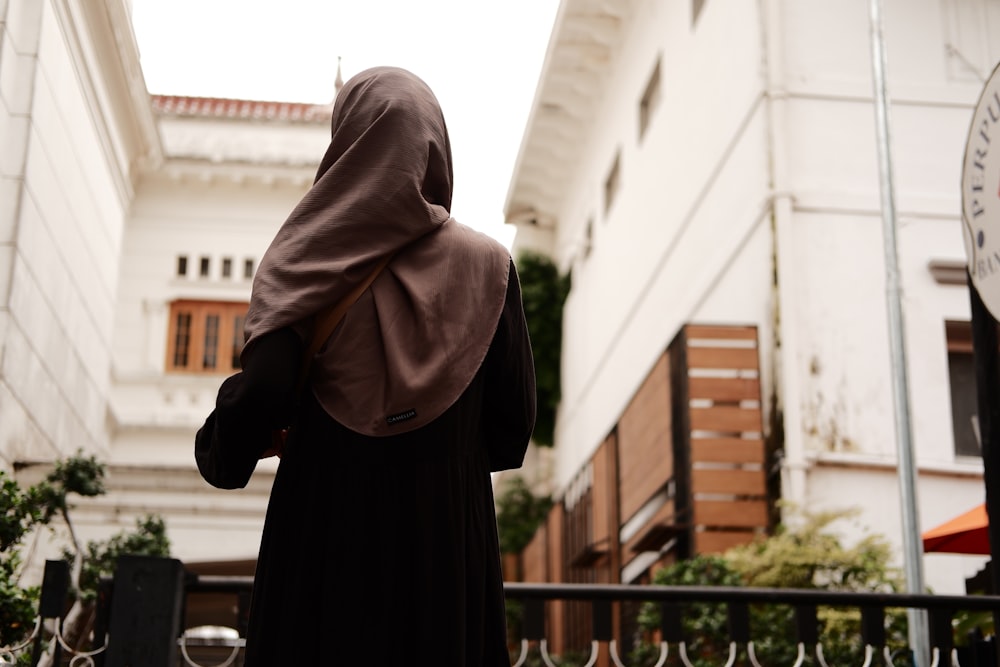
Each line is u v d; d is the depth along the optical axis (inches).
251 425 66.3
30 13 328.8
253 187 808.3
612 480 528.4
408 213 69.2
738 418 391.2
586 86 725.3
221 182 805.2
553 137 791.1
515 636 610.9
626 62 661.9
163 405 762.8
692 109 513.3
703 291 480.1
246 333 66.5
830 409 379.6
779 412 383.6
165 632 141.6
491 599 69.6
